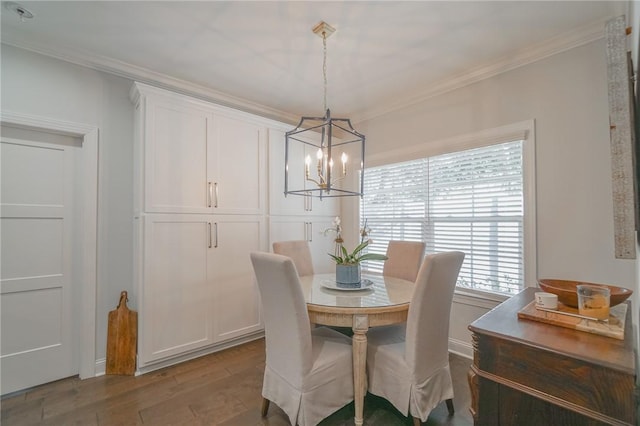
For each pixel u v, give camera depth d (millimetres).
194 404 1947
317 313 1771
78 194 2381
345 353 1774
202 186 2631
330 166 1972
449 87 2820
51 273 2268
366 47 2271
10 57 2070
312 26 2023
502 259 2502
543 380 852
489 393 954
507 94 2477
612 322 999
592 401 774
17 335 2135
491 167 2592
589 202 2072
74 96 2314
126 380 2246
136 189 2447
